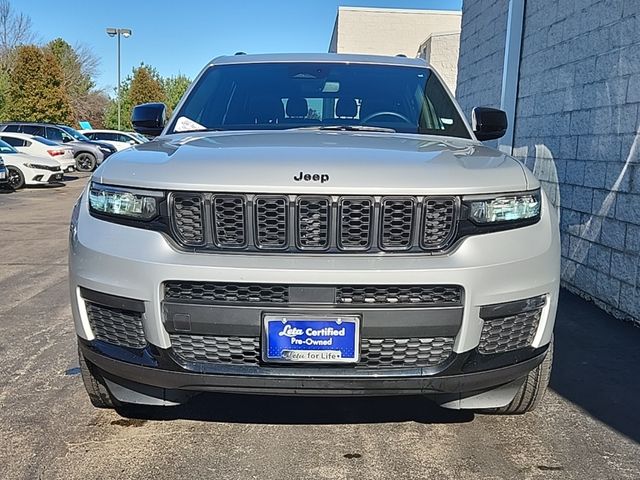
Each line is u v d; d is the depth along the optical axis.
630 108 4.83
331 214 2.36
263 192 2.35
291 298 2.32
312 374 2.36
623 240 4.88
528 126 7.02
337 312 2.31
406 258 2.36
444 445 2.89
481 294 2.39
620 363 3.92
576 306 5.27
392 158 2.56
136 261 2.38
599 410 3.27
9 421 3.08
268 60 4.21
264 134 3.20
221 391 2.45
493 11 8.73
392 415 3.19
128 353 2.49
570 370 3.80
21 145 18.70
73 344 4.22
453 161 2.61
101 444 2.87
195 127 3.63
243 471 2.66
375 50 24.81
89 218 2.57
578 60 5.77
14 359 3.93
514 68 7.47
